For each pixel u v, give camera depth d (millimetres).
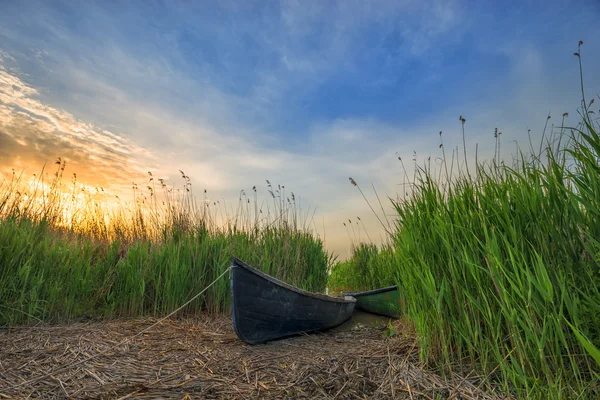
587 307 2705
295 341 5250
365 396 3090
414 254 3703
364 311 7547
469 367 3180
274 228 9586
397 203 4234
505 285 3012
